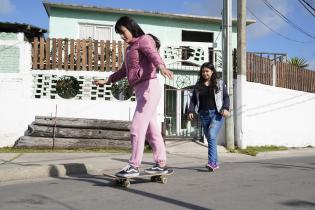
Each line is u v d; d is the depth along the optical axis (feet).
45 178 22.29
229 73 43.04
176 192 17.99
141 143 18.60
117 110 43.16
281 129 52.54
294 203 16.29
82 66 42.98
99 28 56.75
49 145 37.60
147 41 18.20
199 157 34.73
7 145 40.75
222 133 45.34
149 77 18.61
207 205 15.64
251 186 19.93
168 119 48.57
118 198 16.61
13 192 17.97
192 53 48.98
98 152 36.81
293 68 56.59
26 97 41.42
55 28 55.31
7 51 41.32
